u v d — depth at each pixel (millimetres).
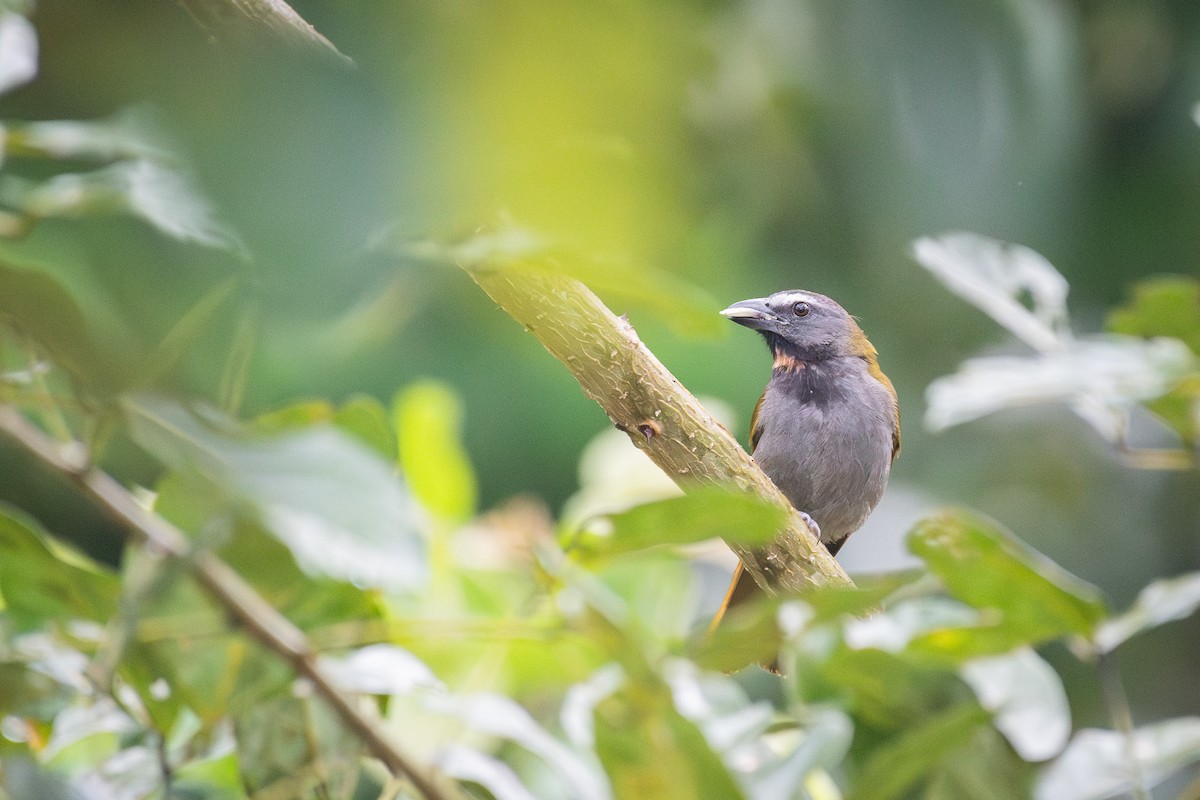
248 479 2662
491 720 5055
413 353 9891
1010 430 13227
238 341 3848
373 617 4434
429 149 2242
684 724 3676
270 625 3418
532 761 6324
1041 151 4078
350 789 4336
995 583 4434
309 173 2332
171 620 4125
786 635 3533
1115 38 9586
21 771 3871
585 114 2266
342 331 4625
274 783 4316
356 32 2318
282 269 2438
